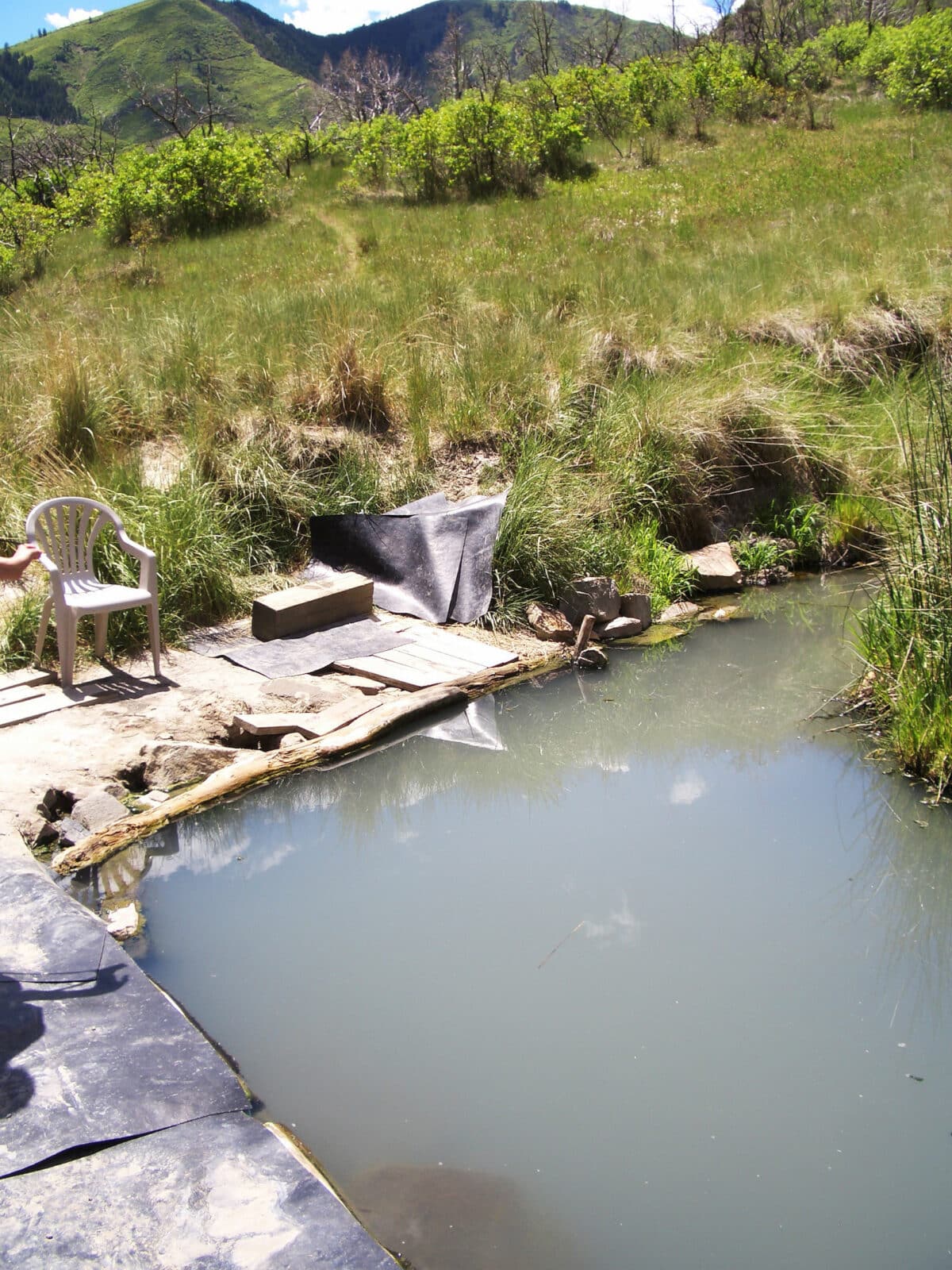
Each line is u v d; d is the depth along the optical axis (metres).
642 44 31.34
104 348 8.87
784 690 6.42
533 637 7.10
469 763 5.54
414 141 17.78
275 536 7.74
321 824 4.91
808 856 4.62
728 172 16.69
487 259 12.38
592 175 18.02
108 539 6.64
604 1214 2.80
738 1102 3.20
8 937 3.60
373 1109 3.15
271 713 5.73
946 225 12.59
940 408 6.68
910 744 5.36
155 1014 3.31
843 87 24.30
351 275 12.36
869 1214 2.82
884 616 5.95
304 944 3.97
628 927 4.07
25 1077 3.00
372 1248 2.52
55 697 5.70
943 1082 3.29
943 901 4.31
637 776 5.40
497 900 4.27
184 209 17.05
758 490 8.84
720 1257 2.69
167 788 5.05
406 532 7.54
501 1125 3.10
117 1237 2.51
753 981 3.76
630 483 8.26
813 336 10.10
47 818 4.67
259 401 8.48
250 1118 2.95
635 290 10.62
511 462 8.37
